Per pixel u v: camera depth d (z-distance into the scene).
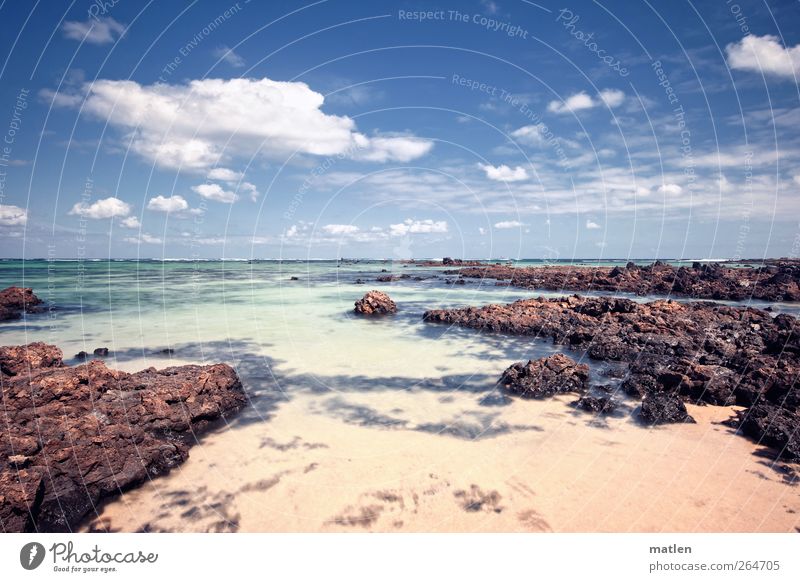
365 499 7.51
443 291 42.38
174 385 11.09
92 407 10.08
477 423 10.58
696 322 21.45
